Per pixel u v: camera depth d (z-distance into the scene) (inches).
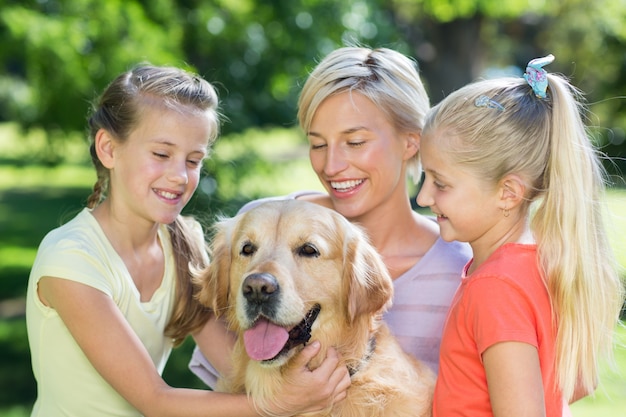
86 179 1085.8
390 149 138.8
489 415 107.3
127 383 118.0
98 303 118.5
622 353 273.9
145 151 125.6
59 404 126.6
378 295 131.0
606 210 115.4
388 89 137.7
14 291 468.8
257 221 130.2
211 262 136.6
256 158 439.2
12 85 673.6
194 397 118.9
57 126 435.2
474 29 772.6
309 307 125.1
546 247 108.3
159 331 132.3
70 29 362.9
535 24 936.3
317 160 142.5
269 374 123.2
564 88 113.2
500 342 101.9
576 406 245.6
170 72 133.3
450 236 114.7
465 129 110.8
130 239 129.7
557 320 107.0
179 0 436.5
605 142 783.1
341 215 136.3
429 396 127.2
